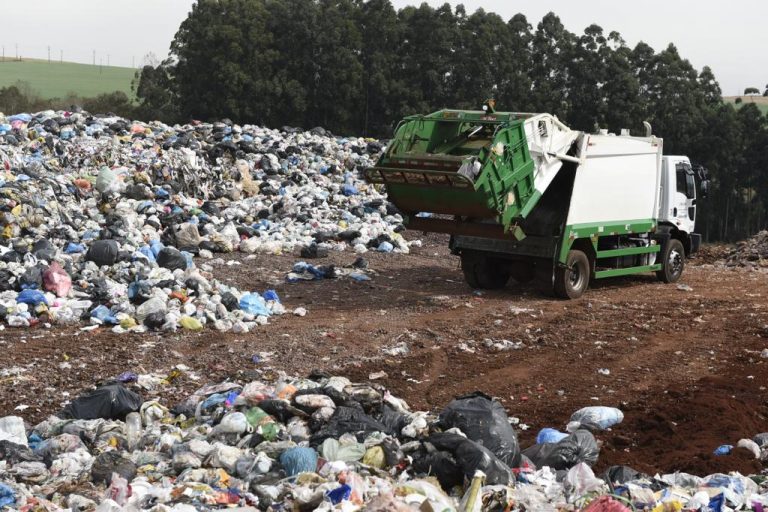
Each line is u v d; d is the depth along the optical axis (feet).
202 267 62.80
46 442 28.84
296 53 174.19
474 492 22.76
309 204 81.76
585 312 52.60
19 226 59.36
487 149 50.01
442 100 176.24
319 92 174.81
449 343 45.93
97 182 73.05
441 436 26.27
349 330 47.75
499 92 176.65
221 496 23.52
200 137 94.53
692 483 26.03
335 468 25.04
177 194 78.74
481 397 29.25
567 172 54.85
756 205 165.99
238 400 30.35
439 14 175.83
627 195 58.85
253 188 85.66
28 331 45.50
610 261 60.23
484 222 52.95
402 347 44.62
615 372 41.50
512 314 51.98
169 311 47.67
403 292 58.59
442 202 51.90
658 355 44.16
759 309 54.08
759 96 290.15
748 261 75.92
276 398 29.96
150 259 57.06
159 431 29.66
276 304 51.88
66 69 467.11
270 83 171.32
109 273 53.72
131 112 196.75
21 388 37.24
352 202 85.25
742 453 30.32
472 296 57.31
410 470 26.08
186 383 38.45
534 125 51.96
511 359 43.47
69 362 40.78
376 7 177.37
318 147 97.30
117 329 45.73
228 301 49.26
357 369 41.11
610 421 34.53
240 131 97.50
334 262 67.56
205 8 175.42
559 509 23.41
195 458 26.30
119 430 30.32
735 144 161.89
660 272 63.46
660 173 61.52
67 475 26.35
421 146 53.42
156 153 83.51
